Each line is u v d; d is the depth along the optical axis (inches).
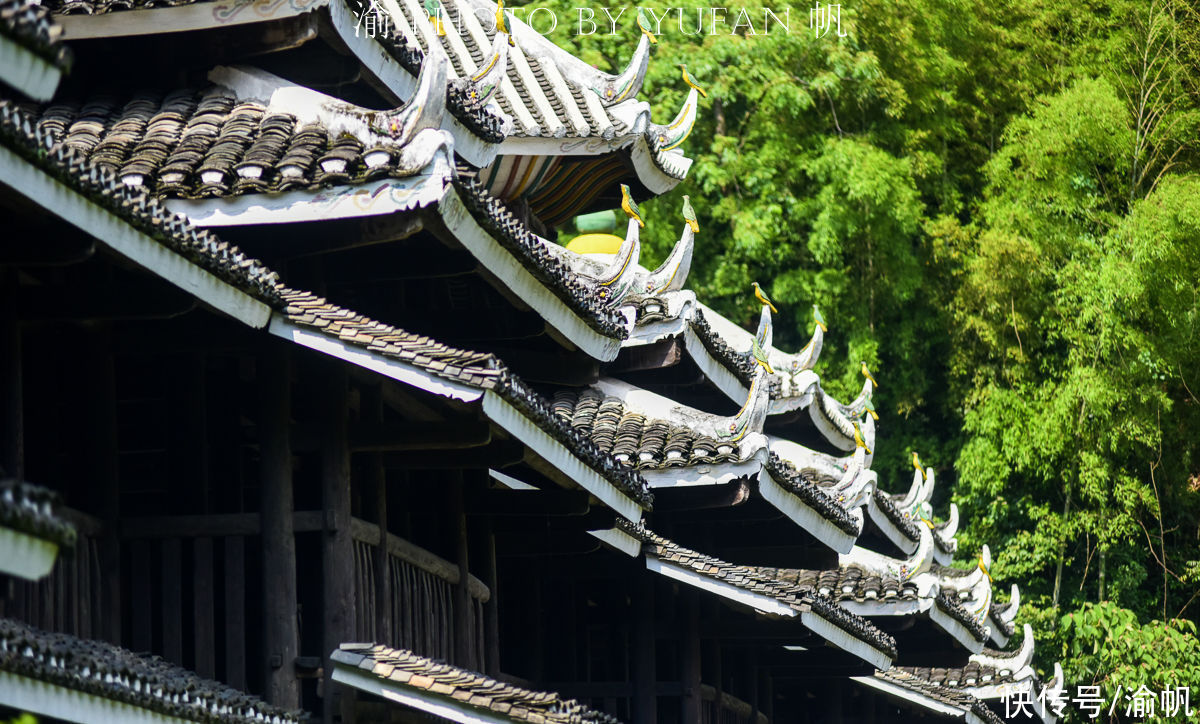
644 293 2664.9
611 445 2512.3
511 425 1780.3
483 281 2017.7
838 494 2940.5
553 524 2356.1
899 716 3870.6
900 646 3700.8
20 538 981.8
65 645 1333.7
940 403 5359.3
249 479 1915.6
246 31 1859.0
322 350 1659.7
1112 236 4987.7
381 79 1984.5
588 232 2972.4
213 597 1743.4
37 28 1032.2
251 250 1744.6
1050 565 5068.9
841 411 3425.2
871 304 5098.4
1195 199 4894.2
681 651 2711.6
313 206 1683.1
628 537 2472.9
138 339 1723.7
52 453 1707.7
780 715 3764.8
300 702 1739.7
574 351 2268.7
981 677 3759.8
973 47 5506.9
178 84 1882.4
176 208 1704.0
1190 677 4527.6
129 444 1850.4
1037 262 5007.4
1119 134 5128.0
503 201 2642.7
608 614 2778.1
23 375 1705.2
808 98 4884.4
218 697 1451.8
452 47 2674.7
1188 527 5285.4
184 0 1840.6
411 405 2030.0
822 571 3144.7
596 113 2623.0
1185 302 4945.9
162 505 1867.6
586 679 2691.9
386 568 1887.3
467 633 2174.0
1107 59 5497.1
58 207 1348.4
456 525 2178.9
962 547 5064.0
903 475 5290.4
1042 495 5128.0
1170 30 5408.5
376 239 1701.5
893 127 5251.0
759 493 2554.1
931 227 5098.4
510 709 1718.8
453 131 1872.5
